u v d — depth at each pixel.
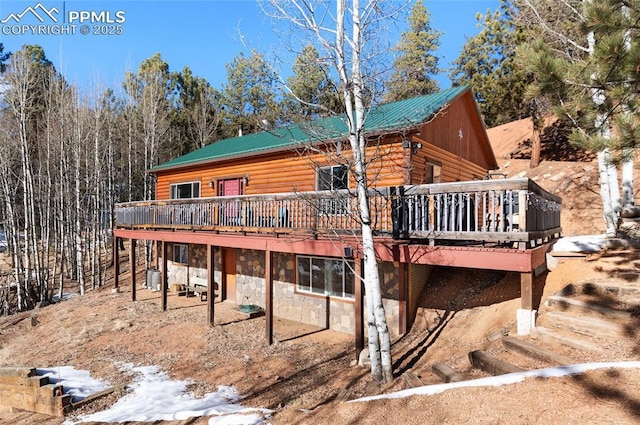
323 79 8.01
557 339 4.82
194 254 14.91
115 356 8.56
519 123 24.45
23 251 23.06
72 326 11.25
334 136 7.90
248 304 12.28
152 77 27.62
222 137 31.42
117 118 26.92
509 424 3.27
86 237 22.62
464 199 6.98
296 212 8.53
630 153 4.49
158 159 25.88
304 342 8.95
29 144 21.41
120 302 13.48
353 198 7.26
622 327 4.60
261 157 12.21
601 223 11.95
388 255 6.88
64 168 19.52
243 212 9.59
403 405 4.04
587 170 15.36
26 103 18.95
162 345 9.06
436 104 9.89
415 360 6.67
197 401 6.17
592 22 4.31
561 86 4.88
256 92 28.53
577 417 3.18
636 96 4.55
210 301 10.22
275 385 6.63
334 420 4.12
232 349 8.59
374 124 9.08
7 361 9.14
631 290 5.32
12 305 16.36
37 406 6.47
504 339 5.18
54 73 24.55
